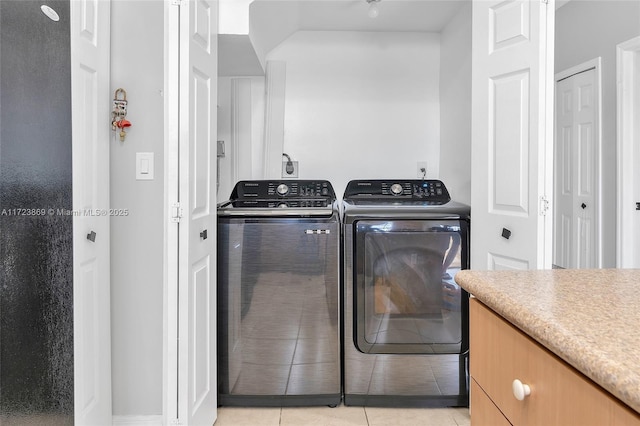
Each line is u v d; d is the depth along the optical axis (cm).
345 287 207
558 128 268
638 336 55
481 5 195
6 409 112
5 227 111
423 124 314
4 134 110
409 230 206
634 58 230
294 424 195
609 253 242
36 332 125
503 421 78
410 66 312
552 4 167
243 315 206
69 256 144
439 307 208
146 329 186
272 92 303
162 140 182
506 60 183
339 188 313
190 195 160
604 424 50
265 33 270
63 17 139
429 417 202
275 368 207
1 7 108
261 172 310
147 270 185
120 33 180
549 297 75
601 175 244
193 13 161
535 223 170
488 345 85
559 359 60
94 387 167
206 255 180
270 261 206
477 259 199
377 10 260
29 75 120
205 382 180
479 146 198
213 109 187
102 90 171
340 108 311
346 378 209
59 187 137
